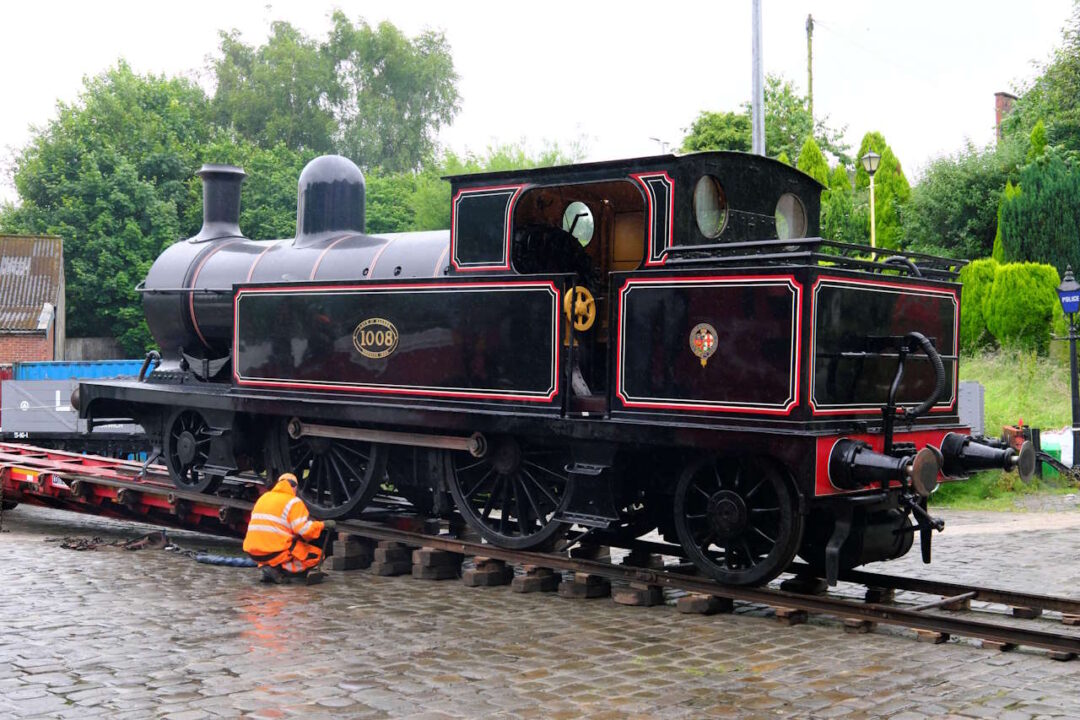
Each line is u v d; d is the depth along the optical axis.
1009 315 19.61
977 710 4.96
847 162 33.34
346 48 52.78
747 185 7.86
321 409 9.33
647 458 7.95
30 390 19.72
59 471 12.03
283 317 9.77
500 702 5.14
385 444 9.18
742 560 7.29
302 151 47.94
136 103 44.41
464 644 6.35
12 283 32.38
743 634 6.58
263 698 5.22
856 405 6.89
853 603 6.61
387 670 5.74
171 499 10.67
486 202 8.27
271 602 7.70
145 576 8.87
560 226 8.65
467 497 8.81
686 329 7.04
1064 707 5.01
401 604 7.60
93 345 38.12
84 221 37.91
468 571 8.31
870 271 7.47
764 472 6.93
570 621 6.99
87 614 7.27
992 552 10.03
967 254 24.17
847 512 6.73
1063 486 14.38
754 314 6.71
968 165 24.58
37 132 42.09
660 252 7.36
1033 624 6.89
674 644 6.32
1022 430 14.28
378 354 8.90
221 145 42.03
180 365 11.23
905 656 6.00
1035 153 24.06
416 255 9.13
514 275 7.95
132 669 5.78
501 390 7.99
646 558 8.39
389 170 51.34
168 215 39.03
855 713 4.93
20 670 5.79
